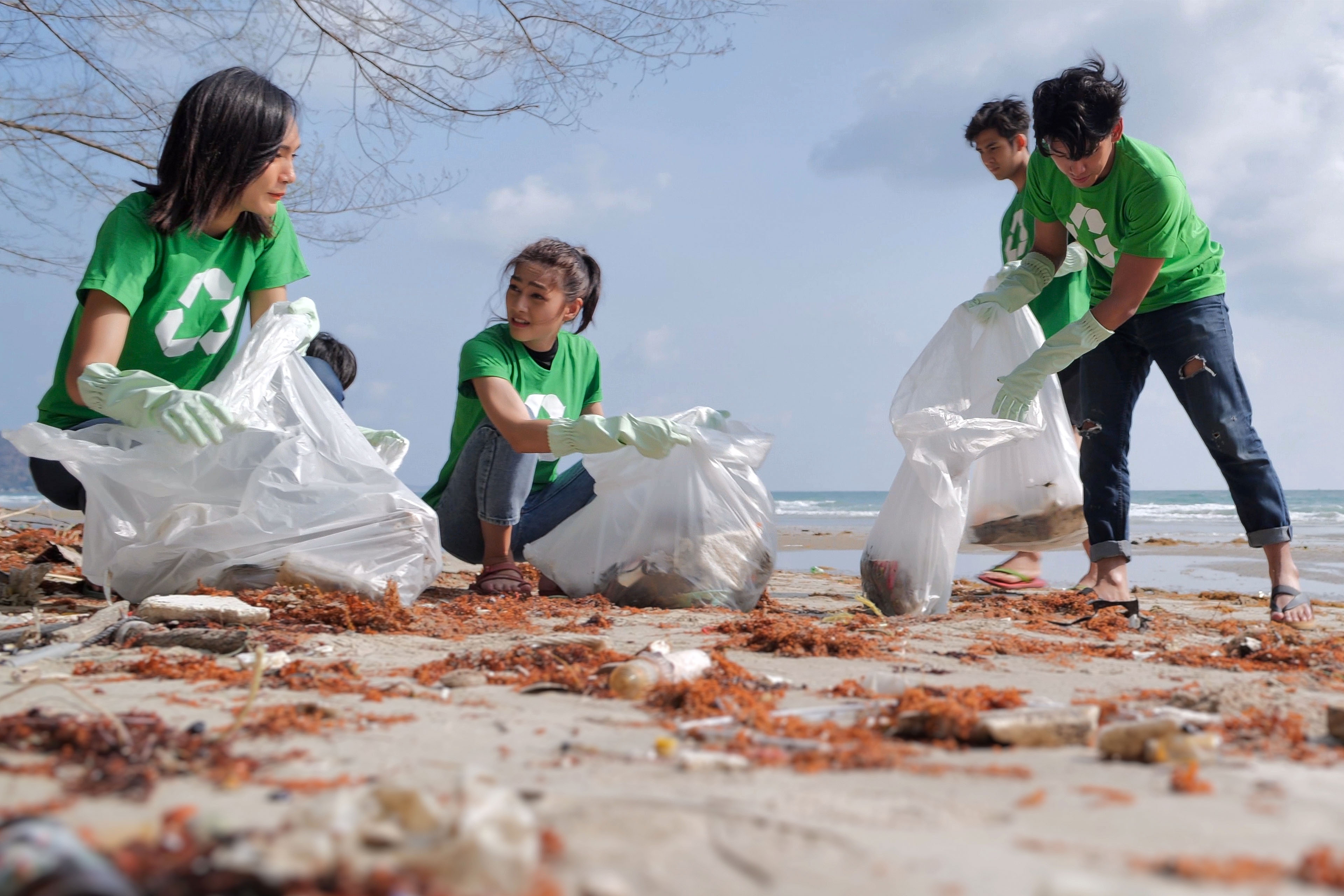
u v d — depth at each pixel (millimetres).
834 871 845
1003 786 1165
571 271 3707
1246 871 822
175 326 3232
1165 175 3166
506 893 764
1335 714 1466
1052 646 2564
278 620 2646
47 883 693
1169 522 17656
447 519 3920
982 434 3467
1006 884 811
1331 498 34625
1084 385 3621
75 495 3416
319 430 3248
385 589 2969
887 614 3443
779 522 20109
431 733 1451
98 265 3051
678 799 1084
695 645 2471
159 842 860
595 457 3756
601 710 1650
